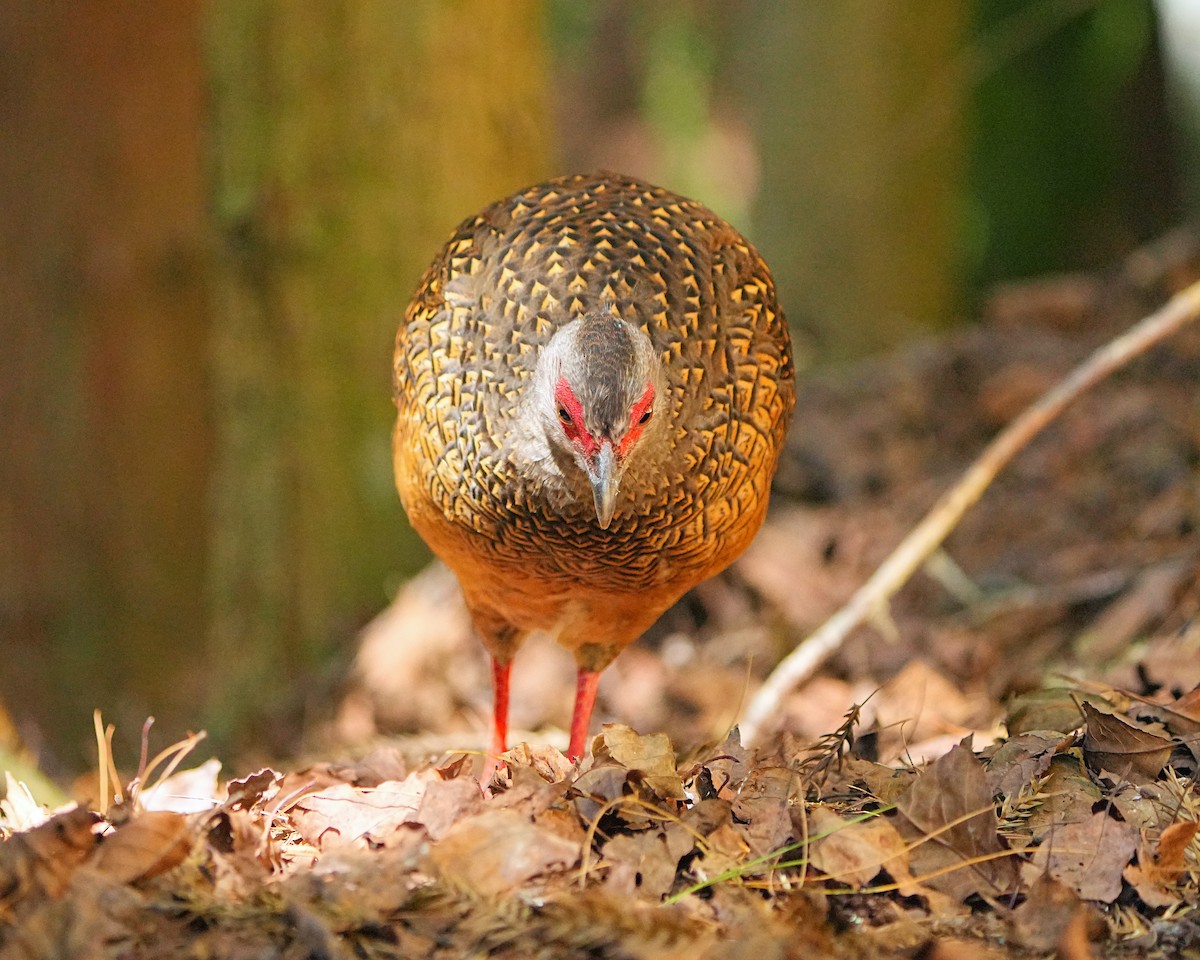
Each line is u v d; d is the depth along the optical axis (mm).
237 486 12836
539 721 10633
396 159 12117
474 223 7523
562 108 29828
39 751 11320
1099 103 21953
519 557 7152
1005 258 21844
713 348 7000
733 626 11133
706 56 27391
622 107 29906
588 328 6508
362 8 11922
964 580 10992
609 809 5645
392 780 6469
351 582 12727
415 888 5207
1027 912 5148
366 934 4980
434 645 11562
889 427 12859
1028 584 10750
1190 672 7590
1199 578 9547
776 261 17188
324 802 5926
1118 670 8359
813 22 16734
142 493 14023
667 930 4891
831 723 8930
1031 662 9594
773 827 5590
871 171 16750
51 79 13578
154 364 13906
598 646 7895
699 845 5480
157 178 13703
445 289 7191
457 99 12086
